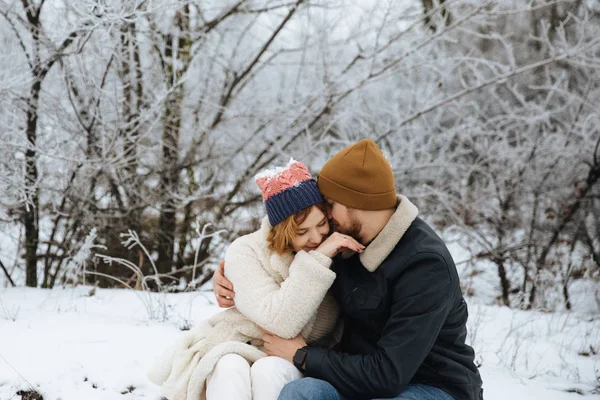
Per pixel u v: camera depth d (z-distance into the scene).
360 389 2.19
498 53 9.68
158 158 6.35
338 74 6.73
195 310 4.48
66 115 5.55
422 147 7.55
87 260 5.95
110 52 5.64
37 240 5.67
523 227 7.78
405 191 7.58
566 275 6.84
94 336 3.52
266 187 2.43
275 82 7.70
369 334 2.38
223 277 2.57
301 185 2.39
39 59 5.35
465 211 7.55
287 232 2.38
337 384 2.22
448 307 2.20
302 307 2.30
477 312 5.11
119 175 5.95
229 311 2.55
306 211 2.38
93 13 5.05
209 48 6.89
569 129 7.62
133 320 4.08
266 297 2.38
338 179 2.34
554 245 7.61
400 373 2.13
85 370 3.06
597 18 8.66
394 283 2.27
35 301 4.54
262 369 2.24
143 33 6.09
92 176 5.64
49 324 3.72
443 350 2.26
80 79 5.70
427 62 6.81
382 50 6.45
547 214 7.49
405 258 2.24
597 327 4.86
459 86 9.20
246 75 7.16
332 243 2.31
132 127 5.92
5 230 6.19
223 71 7.07
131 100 6.03
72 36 5.46
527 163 7.59
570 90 8.94
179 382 2.39
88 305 4.50
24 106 5.37
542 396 3.22
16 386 2.90
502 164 7.83
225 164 6.88
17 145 5.13
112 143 5.46
